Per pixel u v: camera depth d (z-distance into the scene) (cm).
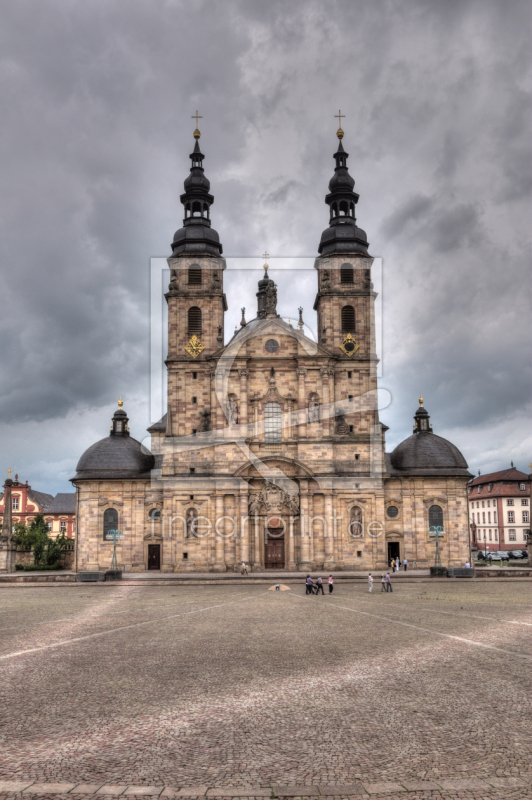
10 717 1928
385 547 7831
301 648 2908
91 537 7950
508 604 4425
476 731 1761
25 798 1382
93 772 1517
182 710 1983
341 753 1620
